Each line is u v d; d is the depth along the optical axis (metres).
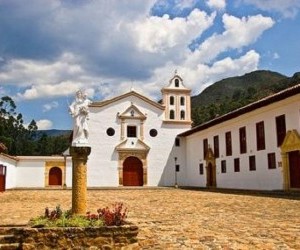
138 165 42.91
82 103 10.76
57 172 40.78
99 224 8.42
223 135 35.25
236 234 9.59
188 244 8.52
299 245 8.25
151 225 11.05
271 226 10.71
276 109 26.64
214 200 19.81
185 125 44.66
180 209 15.49
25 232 7.96
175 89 45.38
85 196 10.34
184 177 44.00
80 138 10.51
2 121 74.75
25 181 39.94
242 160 31.58
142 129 43.25
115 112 42.72
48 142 87.56
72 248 7.97
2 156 32.88
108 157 41.84
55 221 8.72
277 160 26.45
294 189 24.44
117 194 26.81
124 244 8.16
